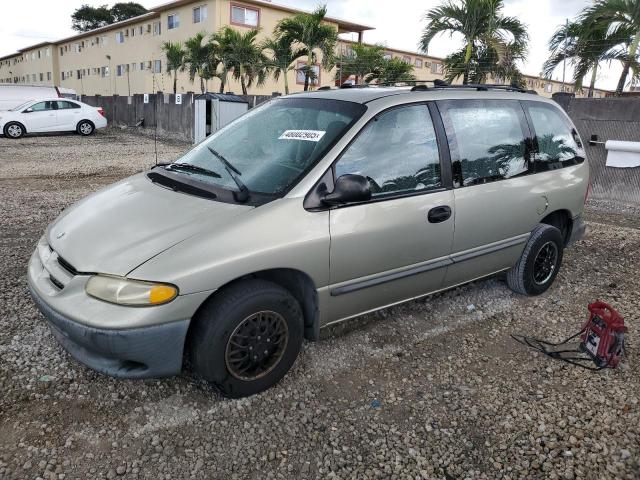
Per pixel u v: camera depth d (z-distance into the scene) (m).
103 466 2.48
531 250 4.37
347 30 34.28
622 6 9.51
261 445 2.67
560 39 10.49
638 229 7.23
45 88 25.95
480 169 3.86
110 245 2.79
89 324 2.55
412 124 3.52
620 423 2.90
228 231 2.75
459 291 4.66
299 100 3.80
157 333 2.58
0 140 17.95
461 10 10.47
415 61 35.84
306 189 3.01
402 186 3.40
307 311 3.22
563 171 4.54
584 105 9.20
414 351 3.63
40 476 2.40
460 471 2.55
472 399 3.11
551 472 2.55
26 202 7.76
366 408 2.99
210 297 2.78
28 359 3.29
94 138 19.81
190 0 29.53
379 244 3.27
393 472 2.53
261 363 2.98
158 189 3.34
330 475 2.49
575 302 4.55
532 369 3.45
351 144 3.20
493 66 10.73
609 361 3.43
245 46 20.62
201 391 3.07
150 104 23.06
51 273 2.88
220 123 13.27
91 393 2.99
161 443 2.64
